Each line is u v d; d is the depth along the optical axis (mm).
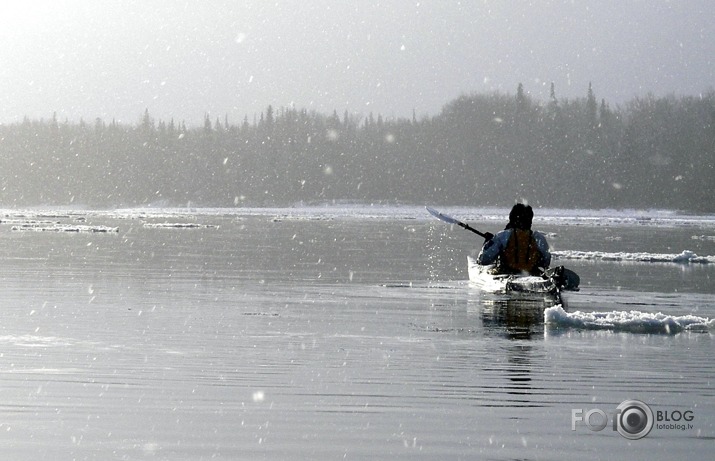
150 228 107312
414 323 27453
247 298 34094
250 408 16328
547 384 18469
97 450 13852
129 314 28922
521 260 37156
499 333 25297
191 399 16953
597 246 79125
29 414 15797
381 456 13711
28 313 28984
